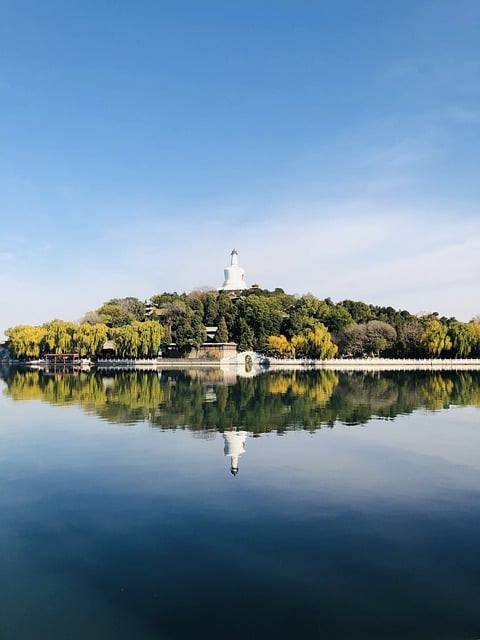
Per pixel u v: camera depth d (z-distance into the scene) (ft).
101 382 321.52
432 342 524.93
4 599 55.57
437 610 52.70
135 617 52.11
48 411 182.50
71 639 48.85
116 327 633.20
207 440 128.06
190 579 59.11
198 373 422.00
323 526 73.05
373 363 533.14
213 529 72.33
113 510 80.07
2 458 111.96
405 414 168.55
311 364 543.39
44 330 588.91
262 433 136.56
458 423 151.33
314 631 49.60
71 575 60.34
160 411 178.91
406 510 79.05
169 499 84.64
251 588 57.00
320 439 128.57
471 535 69.82
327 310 651.66
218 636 49.06
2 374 430.20
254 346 611.88
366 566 61.57
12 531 72.69
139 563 63.00
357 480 93.91
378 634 49.01
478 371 434.30
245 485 91.35
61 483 93.81
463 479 94.63
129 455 113.39
